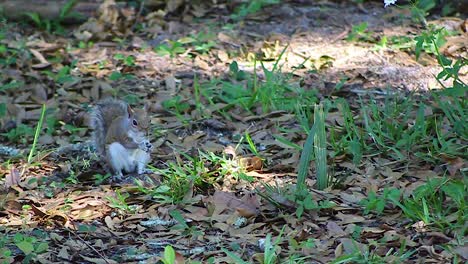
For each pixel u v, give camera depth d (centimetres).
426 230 920
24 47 1533
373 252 880
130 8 1673
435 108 1225
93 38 1588
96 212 1014
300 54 1472
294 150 1151
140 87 1395
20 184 1093
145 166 1122
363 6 1659
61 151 1202
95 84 1395
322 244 906
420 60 1416
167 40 1520
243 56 1483
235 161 1112
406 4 1642
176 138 1216
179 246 926
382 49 1466
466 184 976
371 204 966
